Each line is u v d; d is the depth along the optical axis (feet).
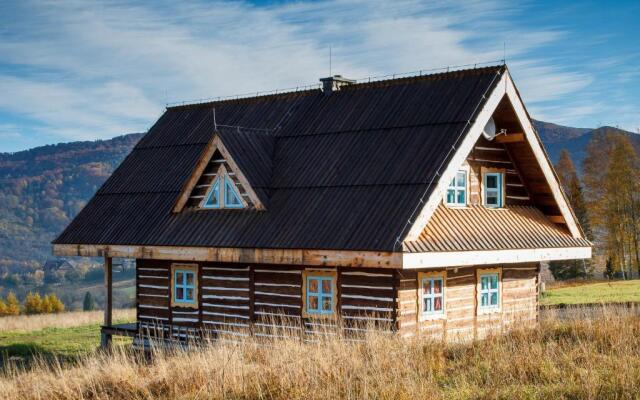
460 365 56.70
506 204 84.79
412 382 50.24
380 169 74.95
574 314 89.35
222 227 79.51
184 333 86.43
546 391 48.26
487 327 81.66
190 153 95.61
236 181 81.92
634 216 231.30
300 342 70.54
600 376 50.08
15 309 329.11
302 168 80.89
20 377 63.67
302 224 73.77
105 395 54.49
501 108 80.07
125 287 641.40
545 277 231.71
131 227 87.71
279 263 72.95
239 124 94.89
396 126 79.10
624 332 61.52
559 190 85.35
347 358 55.62
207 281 85.20
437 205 69.82
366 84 88.33
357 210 71.82
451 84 80.28
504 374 53.11
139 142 103.35
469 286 80.23
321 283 76.74
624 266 236.63
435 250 68.08
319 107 89.81
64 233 92.79
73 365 75.25
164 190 91.09
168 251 81.87
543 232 84.07
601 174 245.86
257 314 80.84
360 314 73.51
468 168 80.74
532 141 81.87
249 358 60.54
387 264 65.98
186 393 52.80
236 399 51.16
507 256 76.74
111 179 98.58
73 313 159.12
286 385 51.42
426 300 75.20
